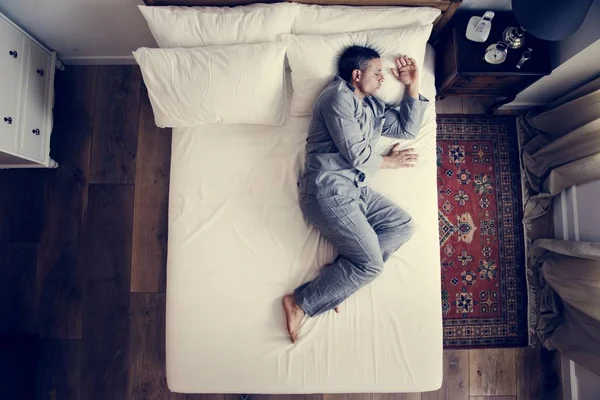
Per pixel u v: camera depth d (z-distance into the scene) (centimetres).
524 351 205
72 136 209
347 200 149
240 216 162
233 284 158
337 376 156
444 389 202
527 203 209
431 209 167
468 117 212
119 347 201
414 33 156
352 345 157
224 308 156
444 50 179
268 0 161
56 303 203
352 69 151
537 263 207
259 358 154
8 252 204
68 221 206
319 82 157
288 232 162
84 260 205
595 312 172
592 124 171
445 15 167
